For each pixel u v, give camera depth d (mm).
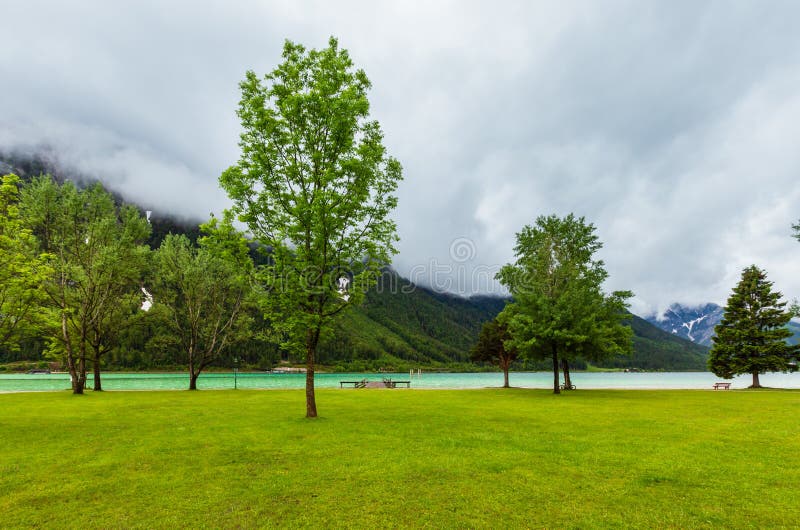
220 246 19625
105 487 9305
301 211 18766
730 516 7711
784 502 8406
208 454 12258
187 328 50781
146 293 47812
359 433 15594
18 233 19625
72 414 21500
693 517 7668
